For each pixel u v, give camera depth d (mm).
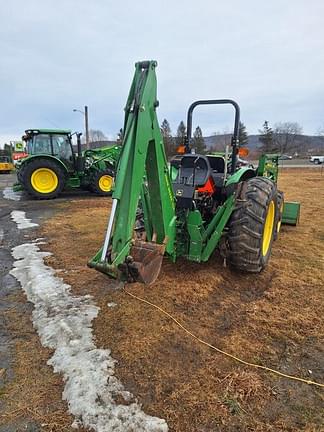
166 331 2465
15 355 2225
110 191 10242
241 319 2650
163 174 2539
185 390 1895
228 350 2254
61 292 3115
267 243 3686
